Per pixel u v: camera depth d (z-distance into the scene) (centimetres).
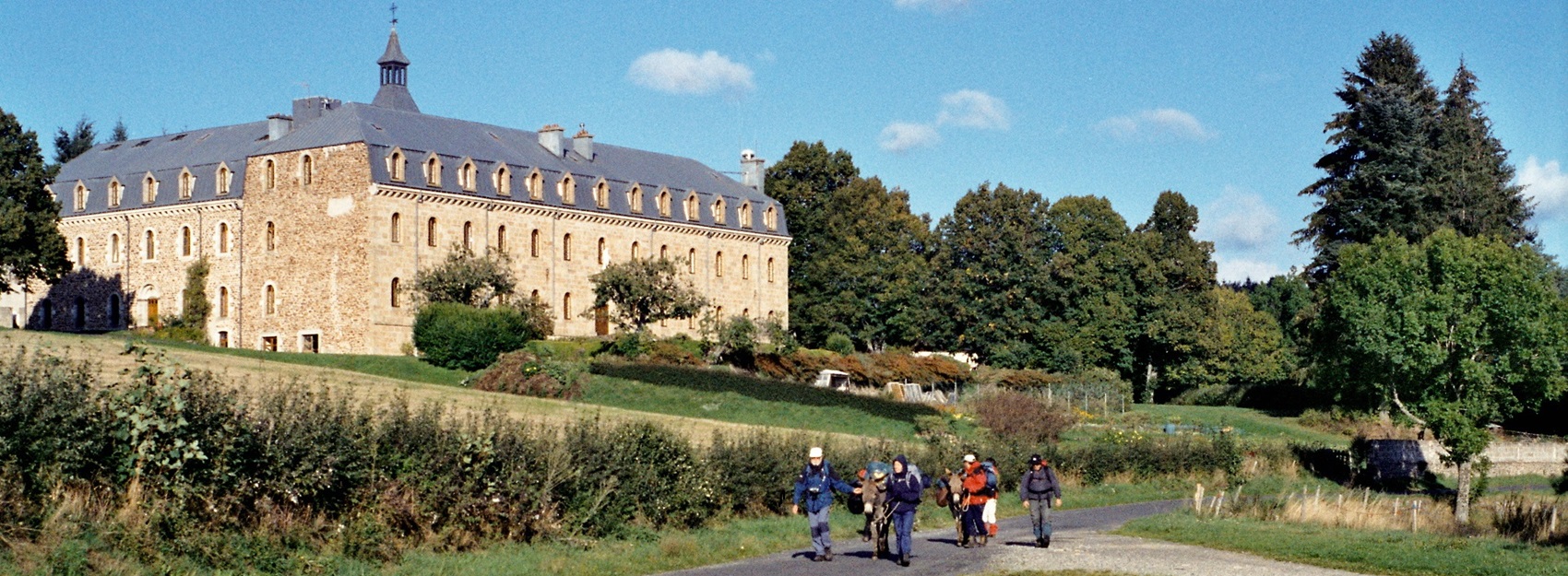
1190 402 10488
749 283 10681
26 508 2150
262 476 2469
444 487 2761
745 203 10725
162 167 9344
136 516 2264
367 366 7312
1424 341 5644
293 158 8388
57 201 9019
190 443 2361
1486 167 8931
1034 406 6831
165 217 9069
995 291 10662
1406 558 3066
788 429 5894
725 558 2958
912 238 11956
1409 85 9188
